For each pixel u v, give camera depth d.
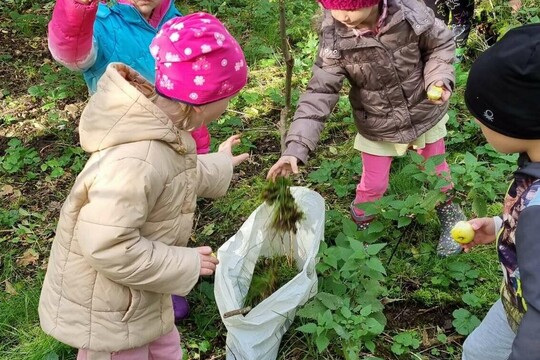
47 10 5.90
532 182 1.78
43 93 4.70
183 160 2.09
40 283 3.15
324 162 3.85
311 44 5.02
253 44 5.17
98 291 2.08
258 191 3.76
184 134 2.09
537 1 5.19
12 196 3.81
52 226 3.59
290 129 2.82
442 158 2.99
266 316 2.54
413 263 3.22
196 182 2.21
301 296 2.61
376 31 2.72
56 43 2.55
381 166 3.10
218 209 3.66
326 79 2.83
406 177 3.62
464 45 4.72
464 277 3.05
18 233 3.52
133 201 1.91
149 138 1.95
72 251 2.06
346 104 4.41
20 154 4.08
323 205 2.85
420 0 2.83
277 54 5.08
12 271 3.29
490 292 2.99
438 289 3.04
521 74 1.68
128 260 1.94
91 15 2.47
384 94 2.87
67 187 3.89
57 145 4.23
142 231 2.07
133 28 2.83
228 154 2.54
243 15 5.62
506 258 1.93
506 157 3.48
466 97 1.85
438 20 2.85
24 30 5.50
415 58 2.82
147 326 2.19
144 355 2.30
